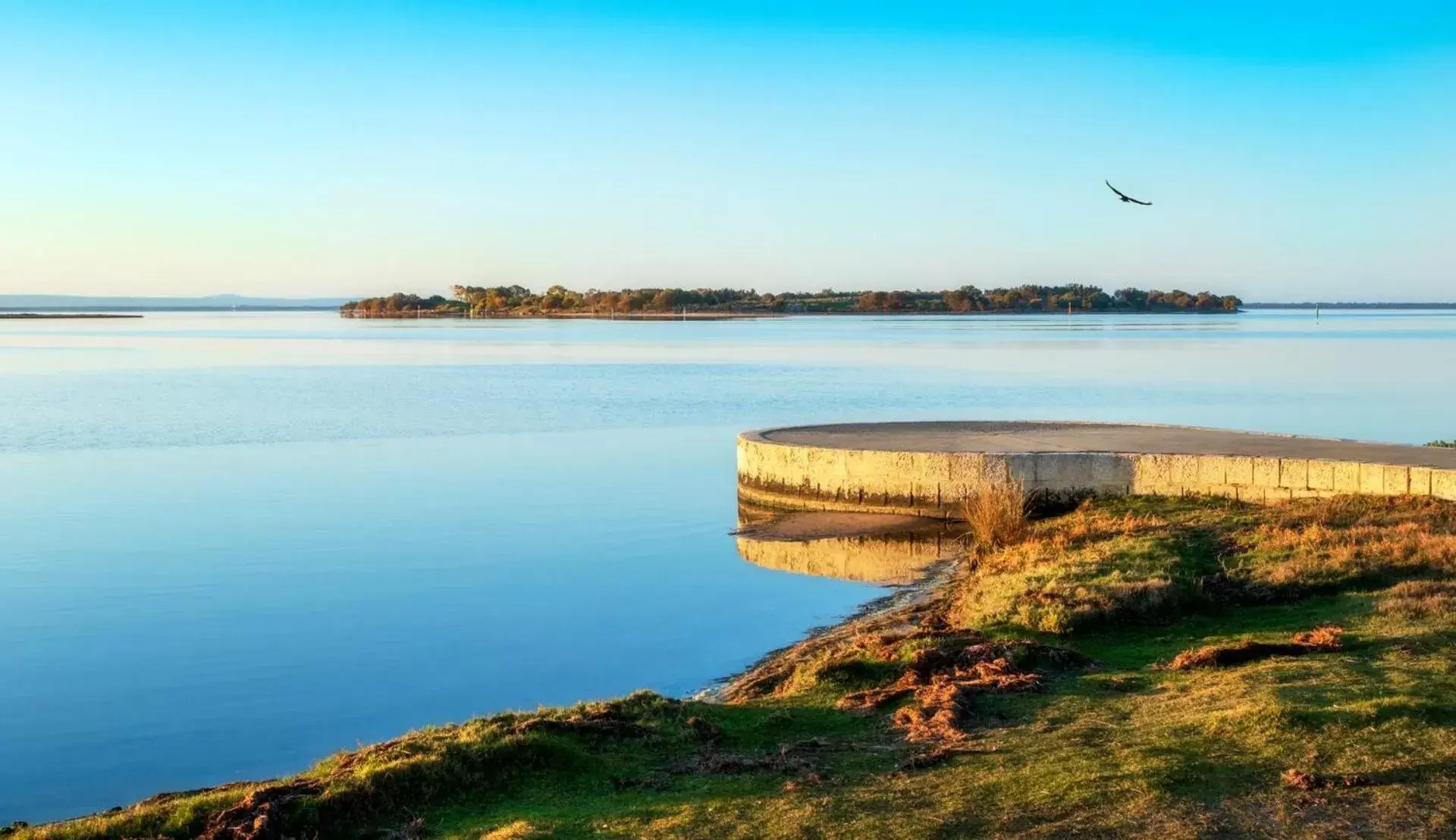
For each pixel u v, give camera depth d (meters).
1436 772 9.41
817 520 27.97
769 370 83.56
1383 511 21.16
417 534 28.16
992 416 51.84
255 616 20.77
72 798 13.07
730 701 14.92
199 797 10.48
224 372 82.38
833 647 17.28
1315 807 8.91
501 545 26.98
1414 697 11.16
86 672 17.52
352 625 20.11
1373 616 15.05
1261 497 24.02
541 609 21.22
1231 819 8.77
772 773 10.52
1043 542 21.67
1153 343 122.56
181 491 34.19
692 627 19.83
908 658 14.48
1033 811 9.07
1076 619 15.59
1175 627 15.71
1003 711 12.16
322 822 9.59
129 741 14.76
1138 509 24.22
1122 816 8.87
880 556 24.95
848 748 11.23
